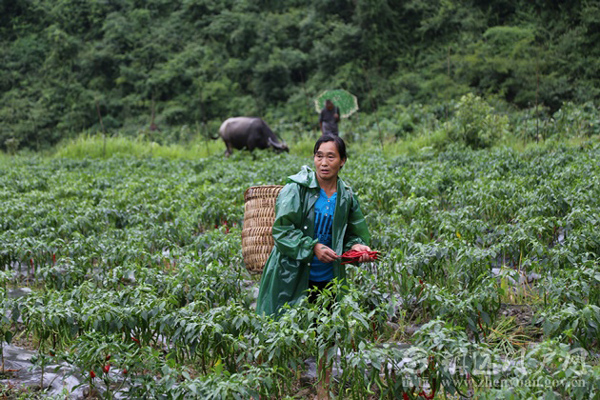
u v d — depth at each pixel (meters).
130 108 41.53
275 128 28.67
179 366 4.41
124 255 7.31
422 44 39.41
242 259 7.12
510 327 5.67
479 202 9.10
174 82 41.28
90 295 5.57
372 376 4.11
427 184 10.21
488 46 35.78
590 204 7.95
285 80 39.88
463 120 17.50
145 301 5.21
